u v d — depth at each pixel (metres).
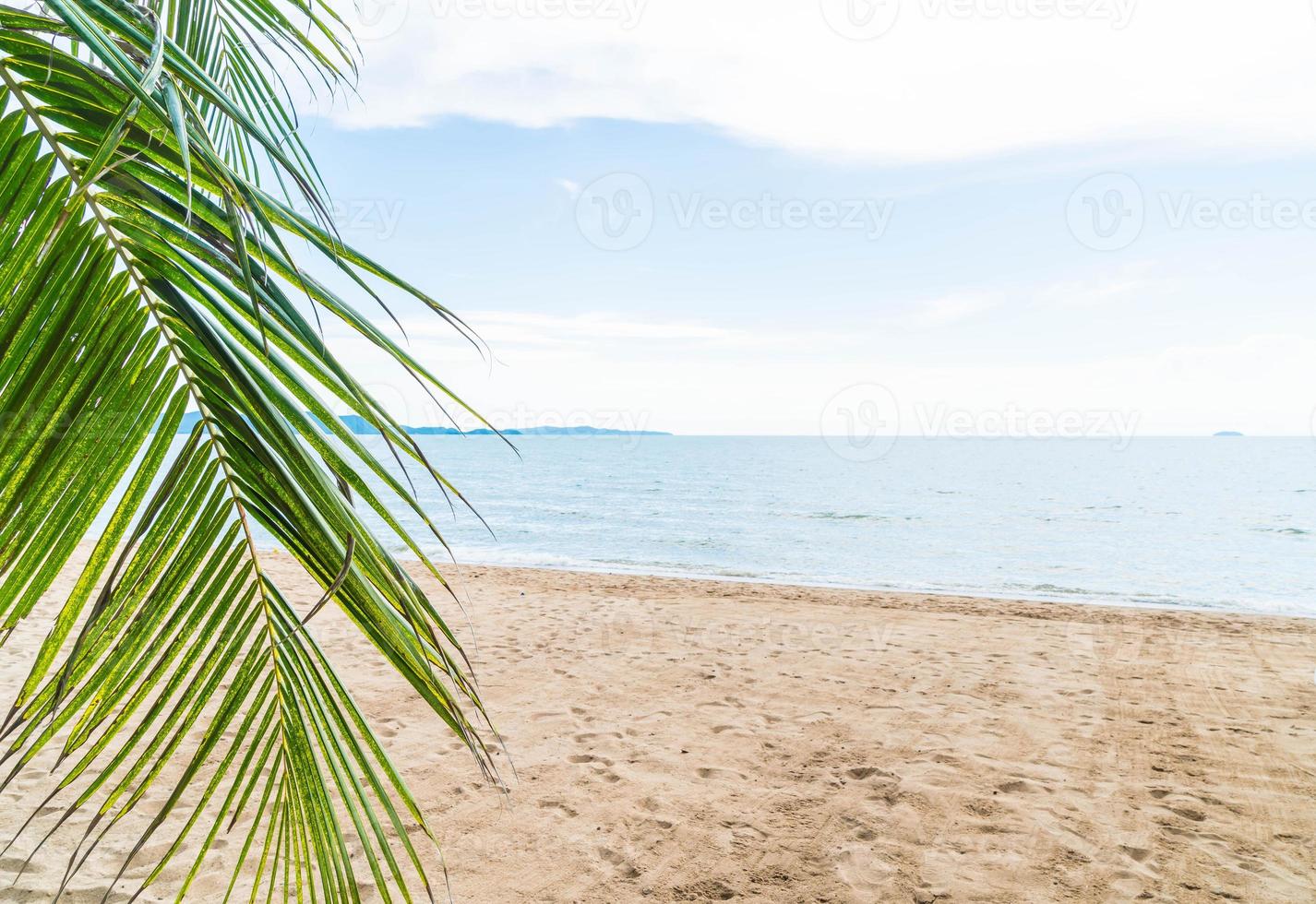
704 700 5.78
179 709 1.01
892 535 24.88
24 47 0.76
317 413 0.81
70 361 0.83
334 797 3.88
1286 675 6.55
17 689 5.17
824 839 3.62
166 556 0.93
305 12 1.34
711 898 3.13
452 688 5.83
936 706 5.65
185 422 0.90
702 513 31.89
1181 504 35.69
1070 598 13.05
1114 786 4.21
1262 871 3.33
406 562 15.38
